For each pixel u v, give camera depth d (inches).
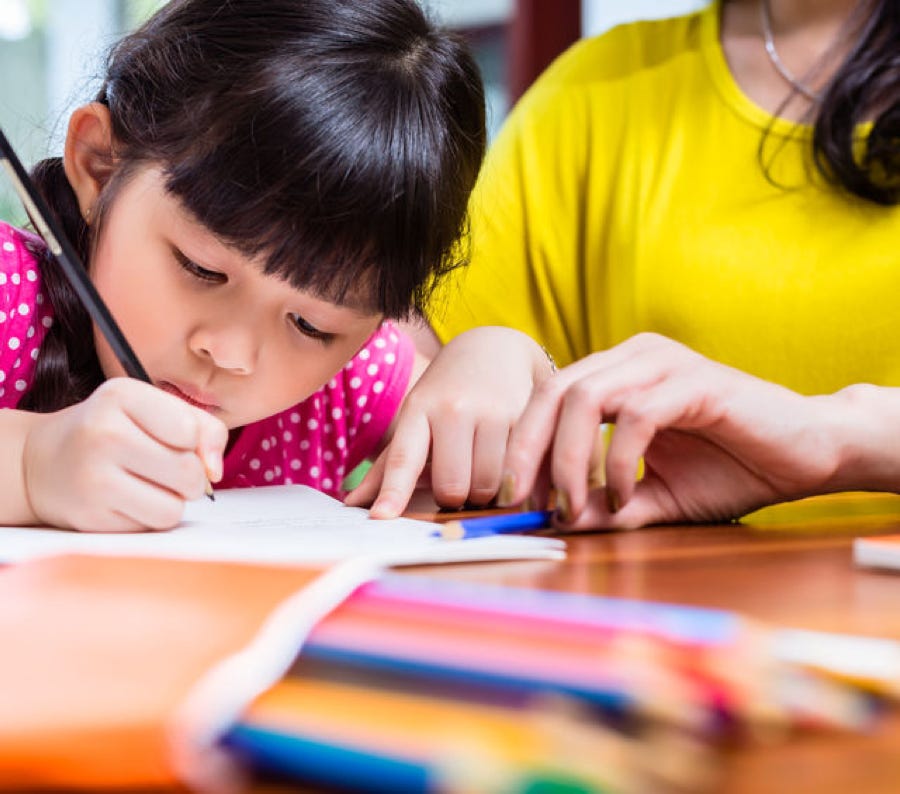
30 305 33.7
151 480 22.9
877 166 42.1
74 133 32.7
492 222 48.1
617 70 49.8
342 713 9.1
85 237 32.4
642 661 10.4
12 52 106.6
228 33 30.6
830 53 43.9
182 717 8.8
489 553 20.8
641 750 8.3
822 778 9.0
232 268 28.7
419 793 7.7
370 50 31.1
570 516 26.1
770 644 11.5
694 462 29.2
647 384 27.0
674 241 44.9
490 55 107.4
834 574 20.0
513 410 30.4
